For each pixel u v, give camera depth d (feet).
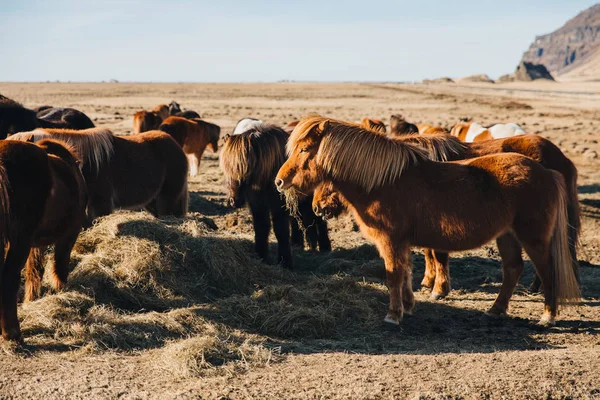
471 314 20.83
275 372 14.56
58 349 15.78
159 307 19.80
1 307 15.52
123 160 25.46
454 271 26.68
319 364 15.12
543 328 19.24
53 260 19.35
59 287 19.49
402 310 19.34
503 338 18.25
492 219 18.35
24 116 36.06
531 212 18.44
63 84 390.01
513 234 19.08
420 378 14.01
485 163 18.93
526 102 169.68
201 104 158.20
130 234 22.27
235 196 24.59
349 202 19.29
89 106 139.74
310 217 27.30
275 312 18.89
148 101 169.07
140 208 28.89
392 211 18.58
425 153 19.39
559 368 14.60
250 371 14.65
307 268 26.37
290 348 16.61
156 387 13.58
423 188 18.51
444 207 18.38
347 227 34.01
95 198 24.47
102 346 16.03
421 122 104.78
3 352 15.29
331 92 255.50
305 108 143.95
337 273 24.68
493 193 18.35
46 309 17.37
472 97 202.18
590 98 196.24
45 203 16.03
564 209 19.04
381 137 18.63
